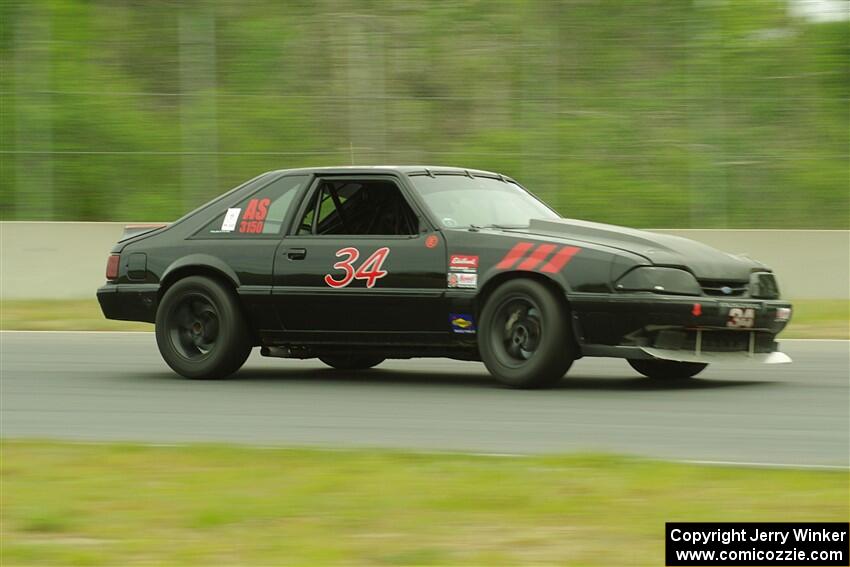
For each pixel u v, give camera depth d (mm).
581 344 21891
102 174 52375
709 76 52594
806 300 43750
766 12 55250
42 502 13430
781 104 51594
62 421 19844
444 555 11047
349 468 14914
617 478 14156
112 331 37781
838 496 13242
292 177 24812
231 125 53156
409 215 23406
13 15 57156
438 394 22578
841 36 54281
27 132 52250
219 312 24484
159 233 25672
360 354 23953
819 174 49000
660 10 55250
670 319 21422
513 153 50875
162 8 58656
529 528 12023
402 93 54781
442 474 14484
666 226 48281
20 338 35688
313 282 23719
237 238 24719
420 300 22844
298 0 58656
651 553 11117
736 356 22562
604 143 51188
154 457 15875
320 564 10789
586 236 22922
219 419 19844
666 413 19938
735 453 16281
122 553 11281
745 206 48531
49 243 46031
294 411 20625
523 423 19000
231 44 56844
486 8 57281
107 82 55531
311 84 55188
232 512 12633
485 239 22562
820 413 19953
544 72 53000
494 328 22344
